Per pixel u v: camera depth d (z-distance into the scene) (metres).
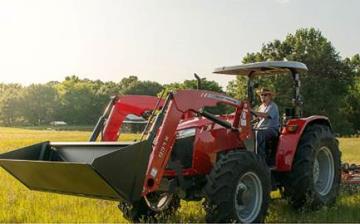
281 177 8.58
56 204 8.62
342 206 8.60
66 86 126.50
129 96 8.09
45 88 124.25
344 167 10.35
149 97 8.28
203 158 7.41
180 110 6.82
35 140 36.16
